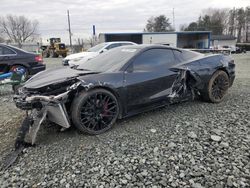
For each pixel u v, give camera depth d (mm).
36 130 3189
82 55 9961
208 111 4297
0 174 2604
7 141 3385
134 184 2340
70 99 3381
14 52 7910
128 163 2682
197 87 4531
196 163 2635
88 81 3340
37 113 3277
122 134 3430
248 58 23391
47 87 3309
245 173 2434
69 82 3348
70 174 2539
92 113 3404
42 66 8531
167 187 2281
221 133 3338
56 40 36469
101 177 2463
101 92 3443
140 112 3955
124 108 3730
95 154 2902
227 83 4957
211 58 4762
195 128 3533
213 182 2322
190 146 3002
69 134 3486
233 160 2668
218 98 4820
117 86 3582
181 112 4266
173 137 3262
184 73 4305
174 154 2830
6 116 4520
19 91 3492
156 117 4055
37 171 2629
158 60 4172
